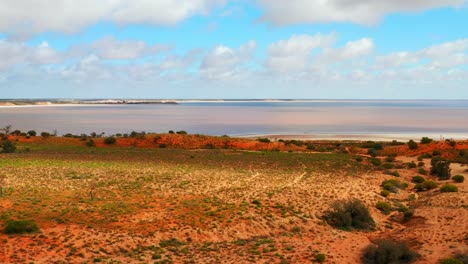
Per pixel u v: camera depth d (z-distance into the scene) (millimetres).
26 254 25547
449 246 28422
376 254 27141
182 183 48844
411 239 31266
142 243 29250
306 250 28875
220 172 58906
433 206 41156
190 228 32656
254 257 27078
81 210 34875
